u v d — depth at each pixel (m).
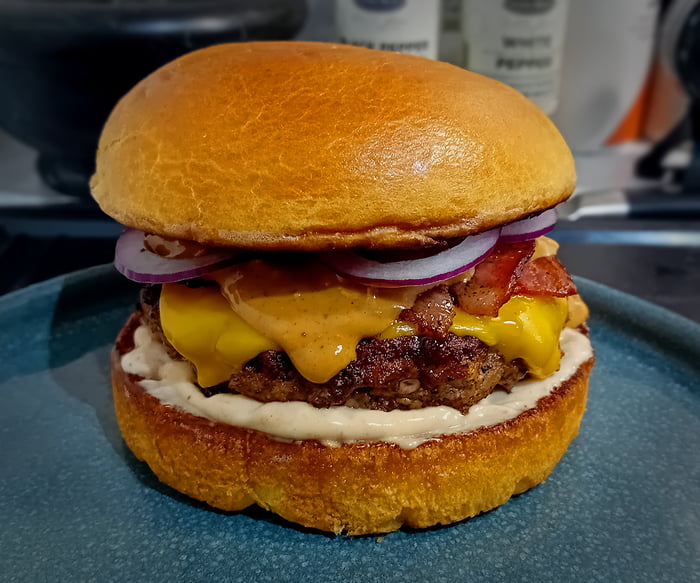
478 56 0.28
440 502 0.12
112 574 0.12
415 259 0.12
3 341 0.18
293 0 0.26
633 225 0.29
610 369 0.18
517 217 0.12
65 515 0.13
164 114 0.12
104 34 0.22
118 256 0.13
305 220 0.11
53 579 0.12
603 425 0.16
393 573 0.12
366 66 0.12
